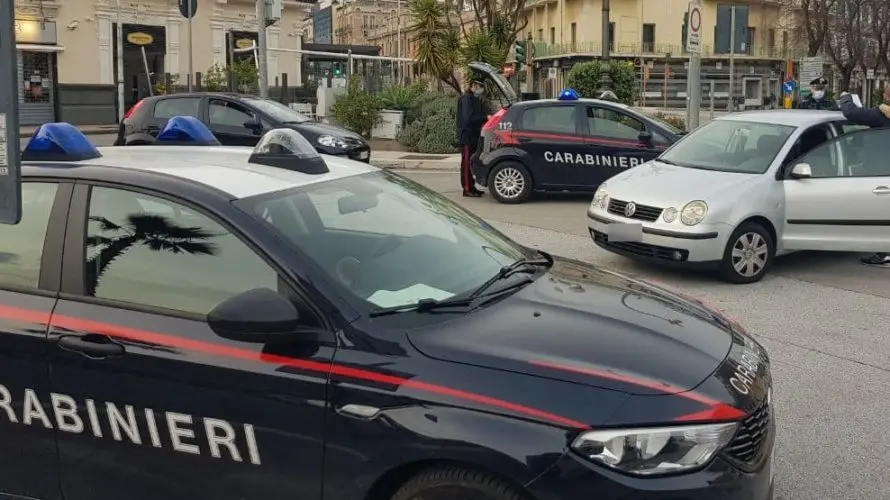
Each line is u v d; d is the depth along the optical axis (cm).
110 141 2552
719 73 6347
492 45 2261
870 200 805
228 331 288
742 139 868
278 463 292
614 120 1260
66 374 315
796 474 422
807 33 4353
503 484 268
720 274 808
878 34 4225
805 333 652
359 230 352
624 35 6353
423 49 2214
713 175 825
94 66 3416
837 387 541
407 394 277
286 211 333
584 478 262
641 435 267
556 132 1259
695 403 277
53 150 361
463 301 325
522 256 407
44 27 3256
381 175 419
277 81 3819
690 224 773
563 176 1261
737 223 778
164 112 1473
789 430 475
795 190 812
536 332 304
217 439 298
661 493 262
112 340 311
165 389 302
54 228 337
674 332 325
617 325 321
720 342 330
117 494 317
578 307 336
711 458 272
